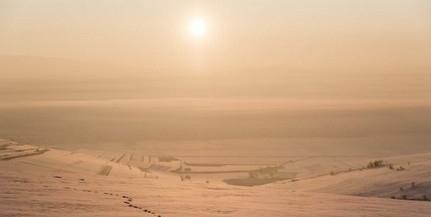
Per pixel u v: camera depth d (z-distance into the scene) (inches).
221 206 1455.5
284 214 1330.0
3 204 1289.4
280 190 2145.7
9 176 2118.6
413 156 3966.5
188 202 1521.9
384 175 2564.0
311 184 2760.8
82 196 1540.4
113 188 1868.8
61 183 1946.4
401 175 2488.9
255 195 1840.6
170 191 1859.0
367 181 2491.4
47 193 1571.1
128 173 3993.6
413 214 1364.4
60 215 1151.6
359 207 1512.1
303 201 1668.3
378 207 1518.2
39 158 3929.6
